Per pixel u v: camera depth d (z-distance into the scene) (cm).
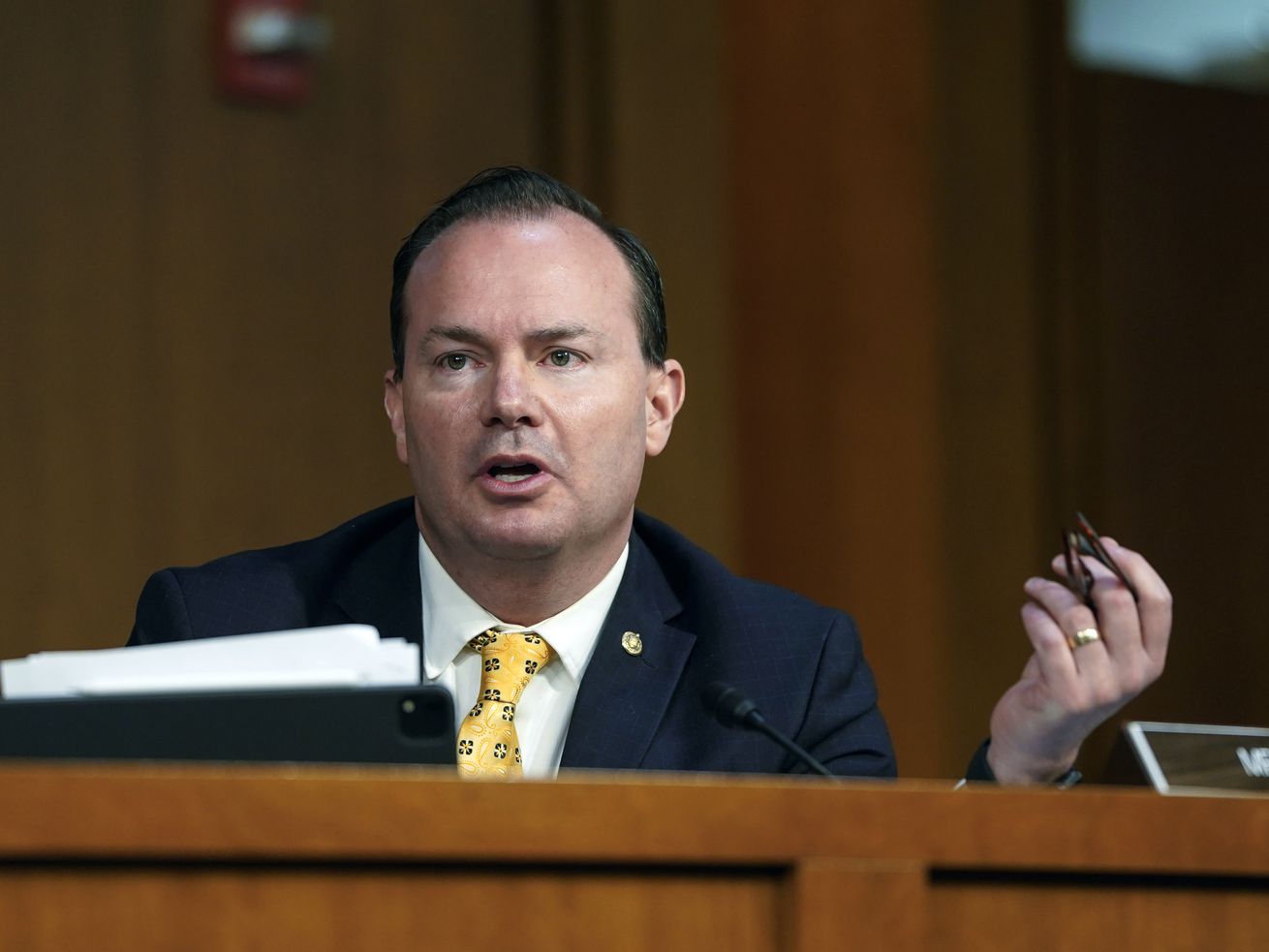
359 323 1314
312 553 717
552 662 684
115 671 454
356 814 371
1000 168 1577
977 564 1552
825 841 393
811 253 1491
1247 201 1703
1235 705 1664
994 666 1548
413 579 703
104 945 361
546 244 661
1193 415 1666
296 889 371
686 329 1435
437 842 373
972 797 404
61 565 1212
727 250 1458
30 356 1210
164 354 1248
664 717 671
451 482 650
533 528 644
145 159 1248
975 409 1557
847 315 1506
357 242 1314
